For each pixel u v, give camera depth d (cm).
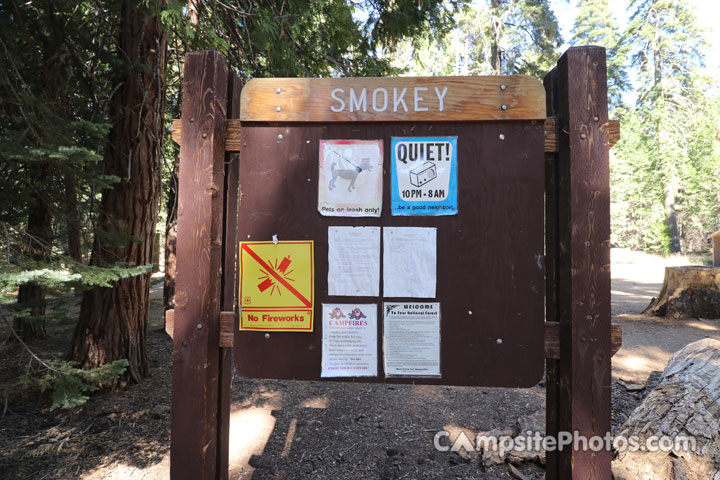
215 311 180
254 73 505
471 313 178
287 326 183
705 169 2967
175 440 173
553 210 185
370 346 181
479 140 181
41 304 355
